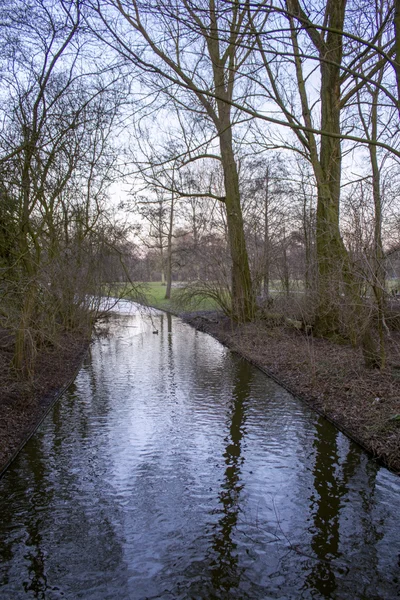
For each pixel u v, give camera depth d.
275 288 22.80
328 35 11.75
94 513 6.10
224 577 4.83
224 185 22.33
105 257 21.95
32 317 12.32
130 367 15.51
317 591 4.60
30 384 11.30
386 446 7.36
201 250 23.52
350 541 5.39
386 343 13.80
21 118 10.12
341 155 12.92
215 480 7.00
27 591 4.67
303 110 12.87
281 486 6.76
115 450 8.20
